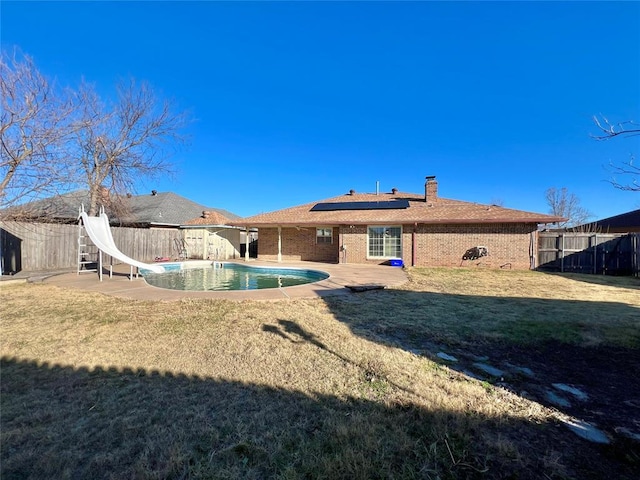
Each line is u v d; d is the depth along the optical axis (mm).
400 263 15117
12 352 3904
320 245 18203
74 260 14406
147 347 4109
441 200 18281
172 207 24000
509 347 4215
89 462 2027
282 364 3604
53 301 6812
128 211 19547
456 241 14594
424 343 4352
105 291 8023
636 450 2164
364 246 16141
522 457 2072
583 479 1883
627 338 4535
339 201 20703
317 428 2406
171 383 3137
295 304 6625
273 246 19078
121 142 18438
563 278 10914
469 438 2264
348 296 7527
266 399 2832
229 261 17734
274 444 2207
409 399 2818
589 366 3631
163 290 8195
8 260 12133
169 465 1988
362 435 2289
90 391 2965
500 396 2900
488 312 6027
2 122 8109
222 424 2451
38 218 10617
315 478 1889
